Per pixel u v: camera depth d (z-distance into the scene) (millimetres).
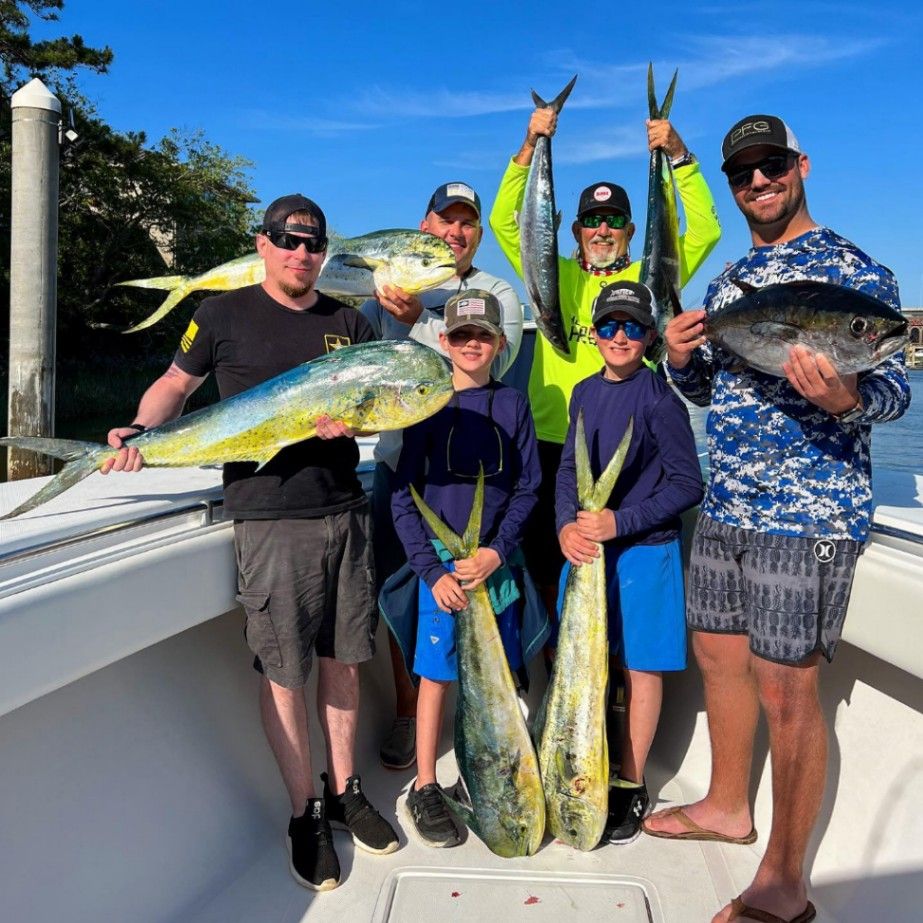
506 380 3824
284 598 2344
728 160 2285
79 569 1826
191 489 2674
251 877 2342
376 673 3283
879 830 2225
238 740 2582
